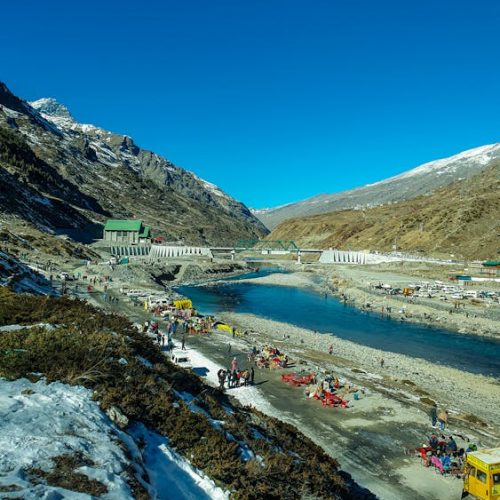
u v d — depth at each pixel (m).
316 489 17.14
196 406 20.31
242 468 15.43
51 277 96.06
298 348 58.69
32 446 11.70
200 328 64.69
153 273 145.50
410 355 59.25
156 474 13.40
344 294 119.00
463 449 29.12
